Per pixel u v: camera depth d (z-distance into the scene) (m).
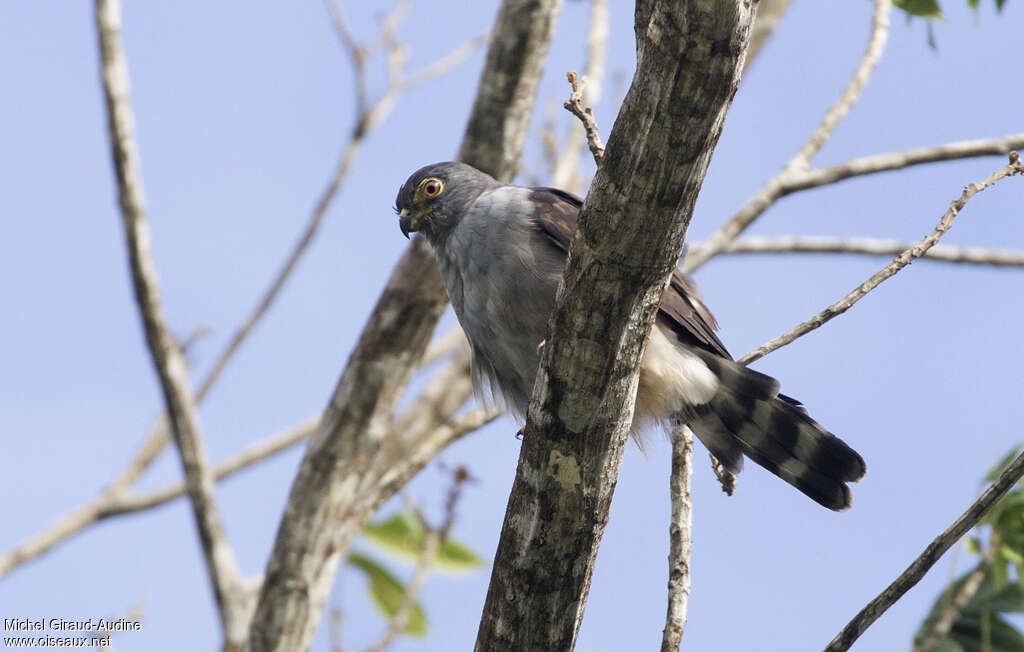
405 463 10.19
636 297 5.96
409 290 10.60
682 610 6.83
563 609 6.68
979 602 8.70
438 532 9.73
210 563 10.13
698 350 8.91
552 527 6.49
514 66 10.84
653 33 5.21
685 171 5.52
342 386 10.54
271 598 9.96
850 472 8.92
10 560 11.69
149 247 9.90
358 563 11.52
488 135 10.90
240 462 12.91
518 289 8.74
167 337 9.98
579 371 6.16
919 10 10.02
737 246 12.25
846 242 12.34
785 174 11.04
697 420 9.00
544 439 6.38
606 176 5.64
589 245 5.86
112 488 12.39
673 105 5.32
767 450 9.05
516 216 8.84
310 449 10.42
